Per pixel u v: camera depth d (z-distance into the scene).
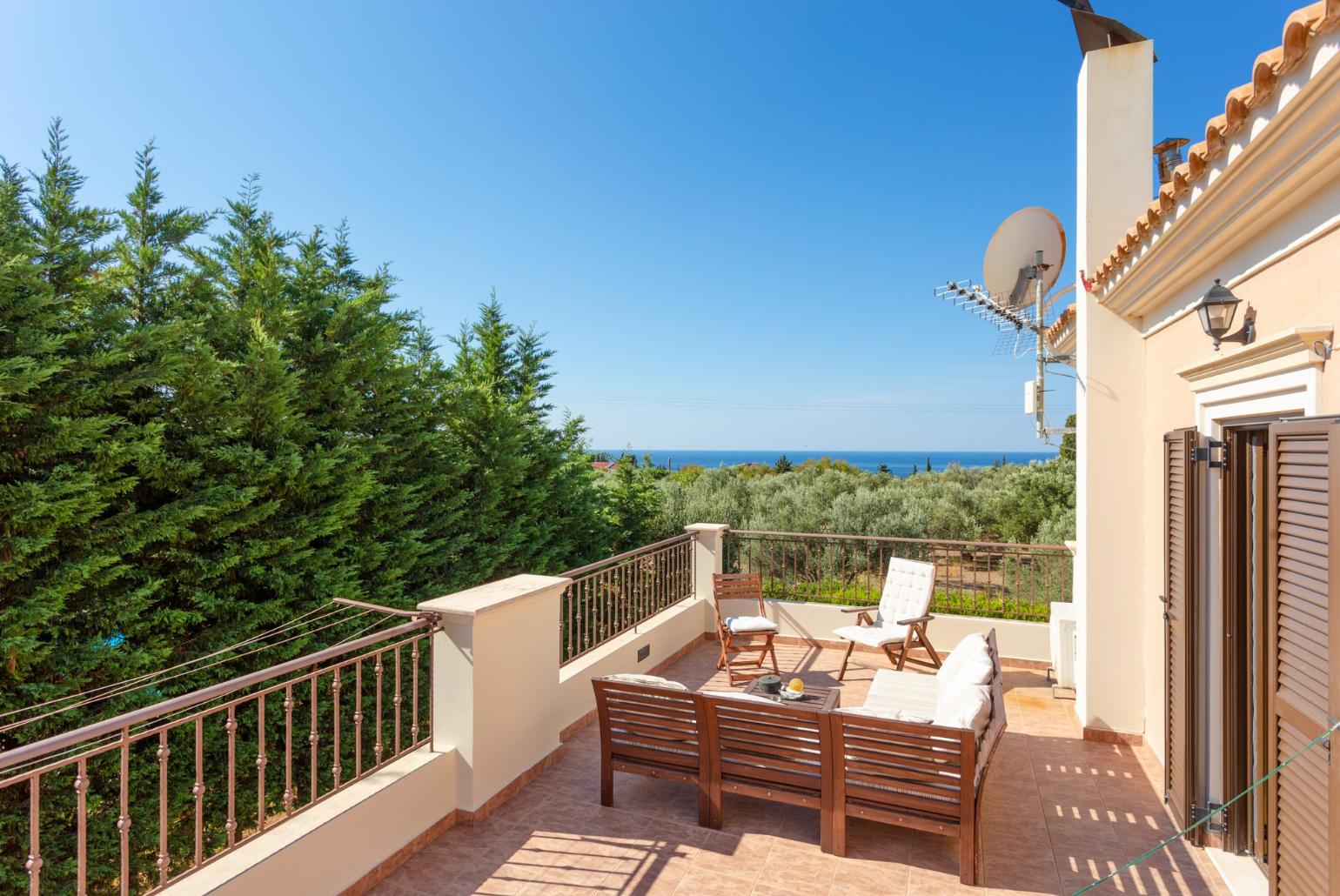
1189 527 3.43
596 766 4.39
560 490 10.17
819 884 3.12
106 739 5.02
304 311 7.02
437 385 8.62
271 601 6.01
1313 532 2.14
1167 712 3.86
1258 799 3.20
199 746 2.59
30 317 5.06
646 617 6.71
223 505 5.67
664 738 3.72
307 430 6.64
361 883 3.04
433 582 7.92
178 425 5.77
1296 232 2.54
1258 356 2.81
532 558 9.47
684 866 3.26
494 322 11.54
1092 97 4.77
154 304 6.15
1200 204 2.84
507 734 3.94
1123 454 4.78
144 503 5.65
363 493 6.79
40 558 4.77
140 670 5.24
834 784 3.35
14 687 4.68
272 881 2.63
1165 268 3.70
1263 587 3.10
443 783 3.56
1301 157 2.20
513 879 3.16
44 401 5.04
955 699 3.49
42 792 4.76
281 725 6.13
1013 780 4.25
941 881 3.14
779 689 4.59
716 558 7.57
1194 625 3.44
